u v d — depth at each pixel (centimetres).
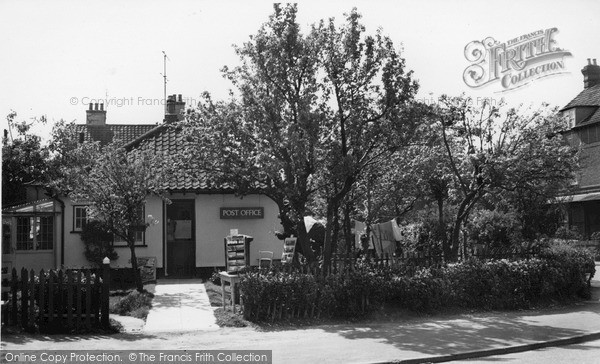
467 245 2008
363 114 1572
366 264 1571
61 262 2183
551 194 1869
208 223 2267
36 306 1325
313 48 1552
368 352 1115
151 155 1959
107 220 1878
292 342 1213
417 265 1622
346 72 1560
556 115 1847
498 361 1068
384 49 1572
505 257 1778
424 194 2134
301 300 1450
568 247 1922
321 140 1573
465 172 1855
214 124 1544
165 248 2241
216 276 2080
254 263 2269
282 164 1470
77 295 1312
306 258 1622
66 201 2208
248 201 2289
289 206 1686
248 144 1532
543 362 1051
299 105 1498
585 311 1619
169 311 1567
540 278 1722
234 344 1195
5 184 2622
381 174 1903
